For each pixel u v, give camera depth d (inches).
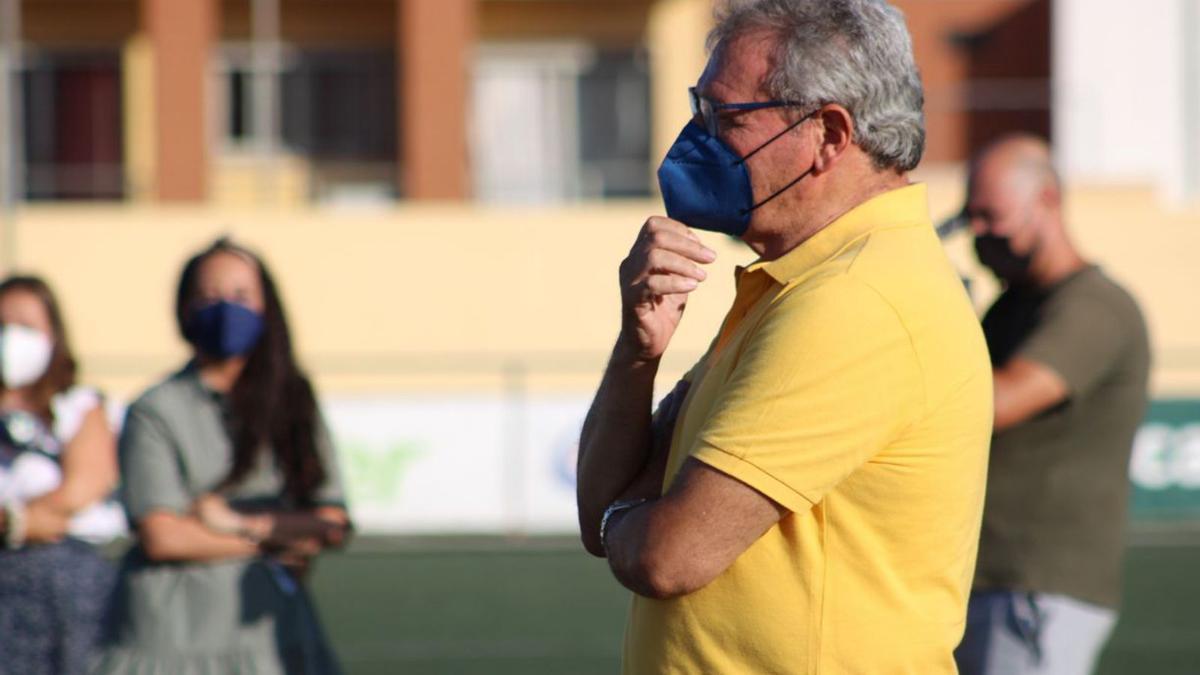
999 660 552.1
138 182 2999.5
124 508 572.1
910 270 329.4
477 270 2365.9
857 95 337.7
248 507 580.4
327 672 587.5
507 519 1872.5
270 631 568.1
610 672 1085.8
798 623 324.2
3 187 2687.0
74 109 3034.0
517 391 2014.0
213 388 586.9
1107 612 557.0
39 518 622.2
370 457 1866.4
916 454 324.2
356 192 3063.5
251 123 3053.6
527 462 1882.4
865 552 325.1
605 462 363.9
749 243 359.9
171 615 560.1
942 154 3120.1
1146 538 1740.9
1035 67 3196.4
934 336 324.2
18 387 640.4
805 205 345.7
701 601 333.1
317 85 3063.5
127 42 3036.4
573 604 1355.8
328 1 3031.5
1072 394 544.4
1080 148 2979.8
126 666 560.1
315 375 2106.3
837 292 322.0
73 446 640.4
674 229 346.3
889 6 348.2
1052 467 550.3
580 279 2372.0
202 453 575.2
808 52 337.7
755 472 318.0
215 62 2970.0
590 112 3090.6
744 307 351.6
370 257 2353.6
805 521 325.1
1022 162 571.2
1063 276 567.2
